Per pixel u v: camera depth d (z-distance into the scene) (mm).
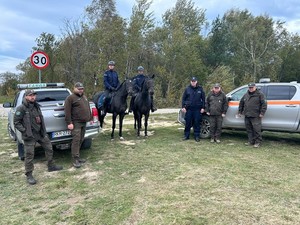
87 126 6461
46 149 5617
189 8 33750
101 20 26156
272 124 7566
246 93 7590
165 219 3719
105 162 6258
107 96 8500
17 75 37844
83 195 4578
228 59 40062
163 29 30750
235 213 3822
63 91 7594
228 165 5906
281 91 7547
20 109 5043
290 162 6129
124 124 11945
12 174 5660
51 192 4730
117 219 3775
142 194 4512
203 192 4531
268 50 43656
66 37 23672
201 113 8328
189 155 6723
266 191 4551
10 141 8766
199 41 33156
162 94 27766
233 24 44094
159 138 8766
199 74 31375
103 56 23453
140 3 27406
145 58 31062
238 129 8352
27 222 3771
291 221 3617
